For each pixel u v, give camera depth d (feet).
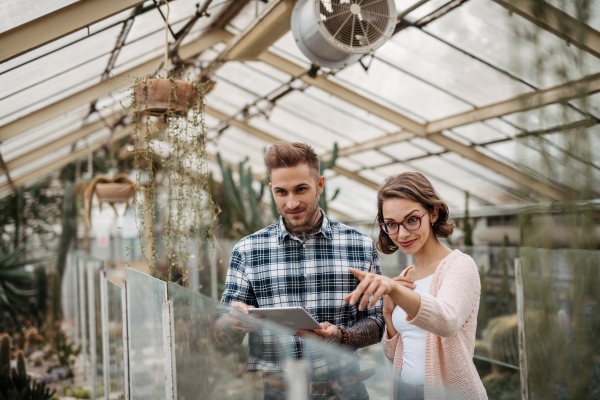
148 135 7.50
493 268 11.25
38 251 33.30
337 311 5.50
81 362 18.17
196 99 7.77
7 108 14.21
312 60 9.80
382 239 5.29
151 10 12.26
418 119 19.16
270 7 13.24
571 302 3.41
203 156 7.72
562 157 3.40
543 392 3.47
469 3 11.49
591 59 3.43
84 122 21.98
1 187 26.30
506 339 10.54
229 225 22.27
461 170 21.93
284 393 4.09
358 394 4.22
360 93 18.35
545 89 3.46
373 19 9.25
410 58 14.87
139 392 7.00
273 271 5.58
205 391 4.72
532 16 3.46
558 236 3.46
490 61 13.60
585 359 3.33
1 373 13.26
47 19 9.68
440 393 4.24
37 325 22.84
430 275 4.80
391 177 4.95
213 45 17.61
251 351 4.37
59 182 35.32
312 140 25.53
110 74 16.40
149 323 6.09
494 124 16.92
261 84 20.48
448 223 4.84
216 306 4.68
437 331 3.84
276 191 5.20
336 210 35.86
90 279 14.08
